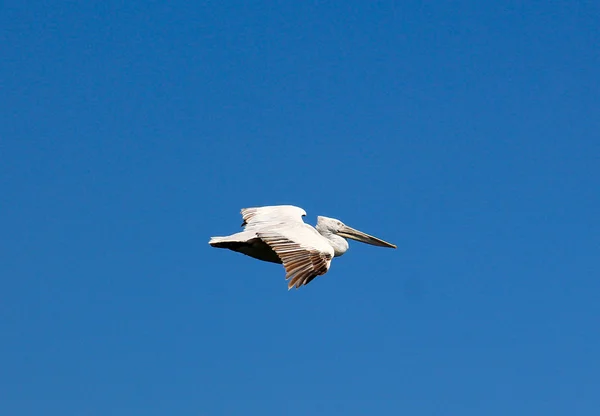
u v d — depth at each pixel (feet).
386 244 75.97
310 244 57.41
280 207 67.77
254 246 64.59
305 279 54.29
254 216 66.90
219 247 64.28
